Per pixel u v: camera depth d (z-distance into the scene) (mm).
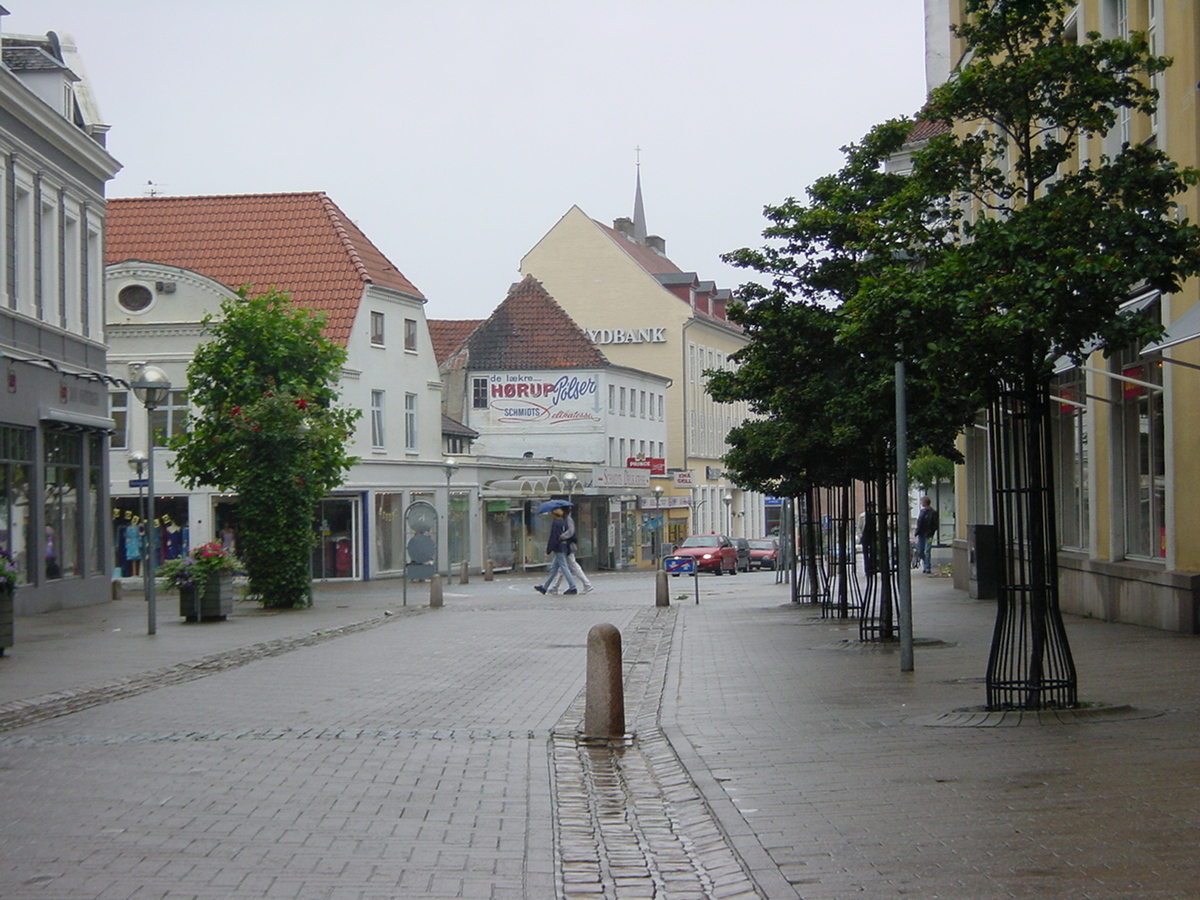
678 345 86312
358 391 53125
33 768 10500
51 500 31594
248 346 33062
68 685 16078
